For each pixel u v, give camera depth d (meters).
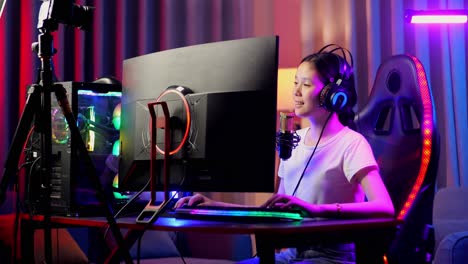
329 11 3.68
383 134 2.08
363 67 3.61
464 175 3.38
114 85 1.96
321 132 1.89
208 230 1.32
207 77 1.54
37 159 1.85
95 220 1.61
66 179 1.81
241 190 1.47
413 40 3.58
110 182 1.90
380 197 1.72
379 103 2.12
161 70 1.65
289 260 1.83
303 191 1.93
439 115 3.49
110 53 3.85
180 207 1.58
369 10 3.55
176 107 1.56
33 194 1.88
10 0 3.79
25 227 1.89
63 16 1.61
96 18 3.83
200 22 3.81
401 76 2.06
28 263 1.88
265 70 1.47
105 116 1.94
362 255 1.47
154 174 1.56
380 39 3.59
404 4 3.58
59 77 3.79
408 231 1.85
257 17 3.88
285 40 3.92
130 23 3.85
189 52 1.59
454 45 3.43
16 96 3.80
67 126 1.84
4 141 3.74
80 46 3.81
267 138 1.46
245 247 2.75
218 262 2.52
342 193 1.88
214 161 1.50
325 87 1.84
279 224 1.39
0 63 3.78
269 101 1.46
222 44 1.54
